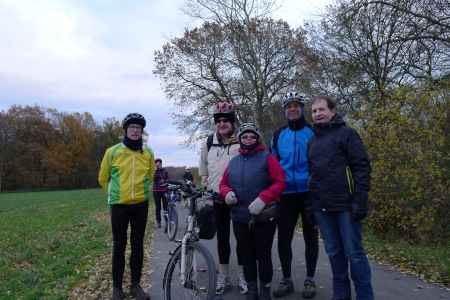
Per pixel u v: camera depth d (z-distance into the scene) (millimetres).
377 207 8484
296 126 4309
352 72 12773
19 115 68625
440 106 7766
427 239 7590
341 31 13422
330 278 4949
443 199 7664
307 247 4395
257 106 24703
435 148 7750
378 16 11312
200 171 4859
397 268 5371
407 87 8086
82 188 74000
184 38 25141
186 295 3750
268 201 3744
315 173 3711
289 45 24125
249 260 3951
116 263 4387
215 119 4496
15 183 66500
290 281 4445
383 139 8203
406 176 7742
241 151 4031
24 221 14992
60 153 70875
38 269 6469
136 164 4434
